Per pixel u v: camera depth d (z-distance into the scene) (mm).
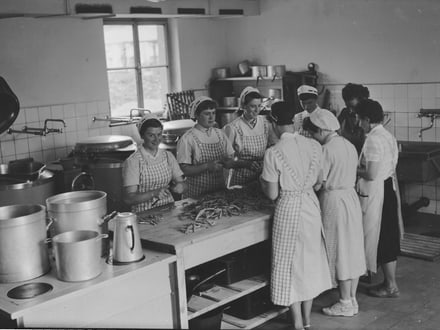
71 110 6820
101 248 3018
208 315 3693
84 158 5945
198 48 8164
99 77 7082
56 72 6648
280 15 7742
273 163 3744
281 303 3844
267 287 4094
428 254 5410
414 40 6508
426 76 6477
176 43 7922
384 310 4336
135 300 3033
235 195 4289
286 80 7441
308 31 7473
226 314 4070
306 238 3799
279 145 3771
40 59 6496
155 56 7879
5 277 2855
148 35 7762
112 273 2945
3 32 6172
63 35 6680
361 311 4332
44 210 2988
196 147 4676
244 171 4965
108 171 5746
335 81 7305
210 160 4742
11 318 2520
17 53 6301
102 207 3174
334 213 4094
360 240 4188
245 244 3748
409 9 6492
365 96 4957
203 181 4727
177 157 4695
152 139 4035
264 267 4117
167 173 4172
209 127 4719
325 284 3969
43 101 6562
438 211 6660
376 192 4402
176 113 7723
